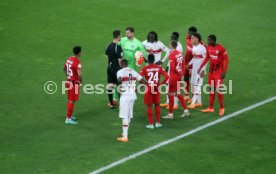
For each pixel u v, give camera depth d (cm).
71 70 5997
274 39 8744
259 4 10012
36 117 6278
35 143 5697
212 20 9300
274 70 7731
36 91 6912
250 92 7088
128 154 5531
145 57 6719
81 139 5812
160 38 8569
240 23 9238
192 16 9431
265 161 5484
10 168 5225
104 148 5634
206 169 5325
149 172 5228
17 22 8912
